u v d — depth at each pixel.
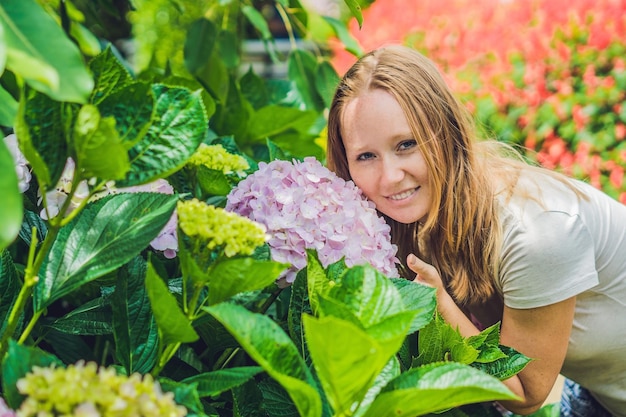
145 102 1.05
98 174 0.98
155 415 0.82
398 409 0.96
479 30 5.21
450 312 1.56
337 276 1.30
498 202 1.74
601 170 4.40
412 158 1.68
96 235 1.12
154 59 2.59
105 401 0.80
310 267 1.16
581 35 4.67
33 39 0.88
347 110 1.70
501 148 2.13
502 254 1.69
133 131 1.05
